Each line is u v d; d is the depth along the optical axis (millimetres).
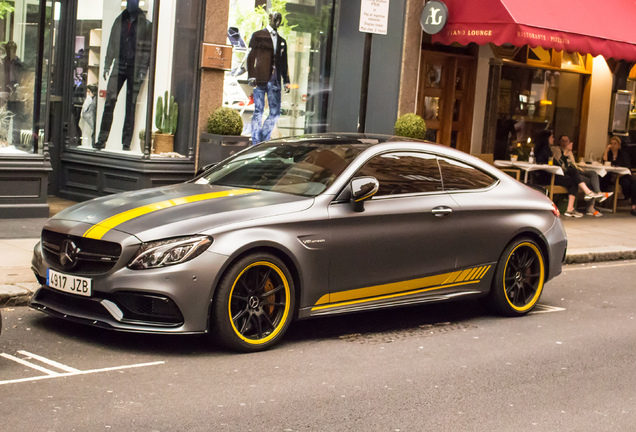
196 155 11875
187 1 11570
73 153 12430
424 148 7145
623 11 14586
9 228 9570
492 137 15758
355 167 6531
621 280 10234
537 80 16594
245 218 5789
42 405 4520
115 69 11945
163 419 4434
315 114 13789
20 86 10242
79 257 5688
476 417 4852
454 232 6988
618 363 6297
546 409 5094
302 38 13430
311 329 6746
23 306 6793
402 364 5891
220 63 11852
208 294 5539
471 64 15367
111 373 5195
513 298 7645
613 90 18000
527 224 7551
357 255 6344
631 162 18609
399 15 13469
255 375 5363
